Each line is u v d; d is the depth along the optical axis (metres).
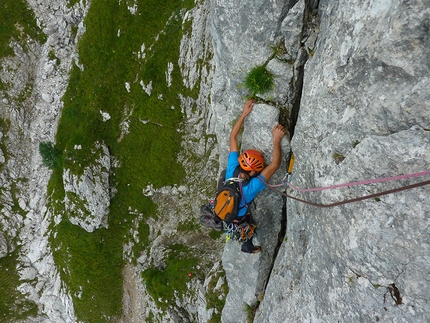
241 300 8.85
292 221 6.12
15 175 16.25
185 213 13.30
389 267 3.80
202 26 10.65
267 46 5.86
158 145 12.90
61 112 15.02
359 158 3.93
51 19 15.34
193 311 12.58
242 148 6.79
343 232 4.25
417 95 3.42
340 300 4.43
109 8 12.83
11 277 16.17
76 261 14.79
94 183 13.67
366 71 3.87
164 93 12.12
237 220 6.17
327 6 5.04
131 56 12.67
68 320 15.49
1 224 16.23
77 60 13.96
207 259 12.88
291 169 5.97
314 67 4.88
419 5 3.20
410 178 3.58
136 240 14.21
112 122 13.55
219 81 7.41
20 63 15.64
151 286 13.27
